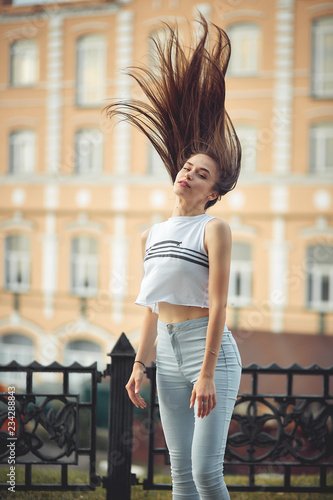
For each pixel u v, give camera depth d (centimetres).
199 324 175
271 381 1095
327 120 1338
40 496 249
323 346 1331
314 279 1354
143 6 1412
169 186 1434
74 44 1480
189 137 190
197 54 191
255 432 241
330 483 283
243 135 1372
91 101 1477
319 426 241
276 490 245
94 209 1481
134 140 1450
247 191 1370
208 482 168
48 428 237
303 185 1350
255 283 1371
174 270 174
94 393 239
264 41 1352
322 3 1326
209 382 163
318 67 1340
